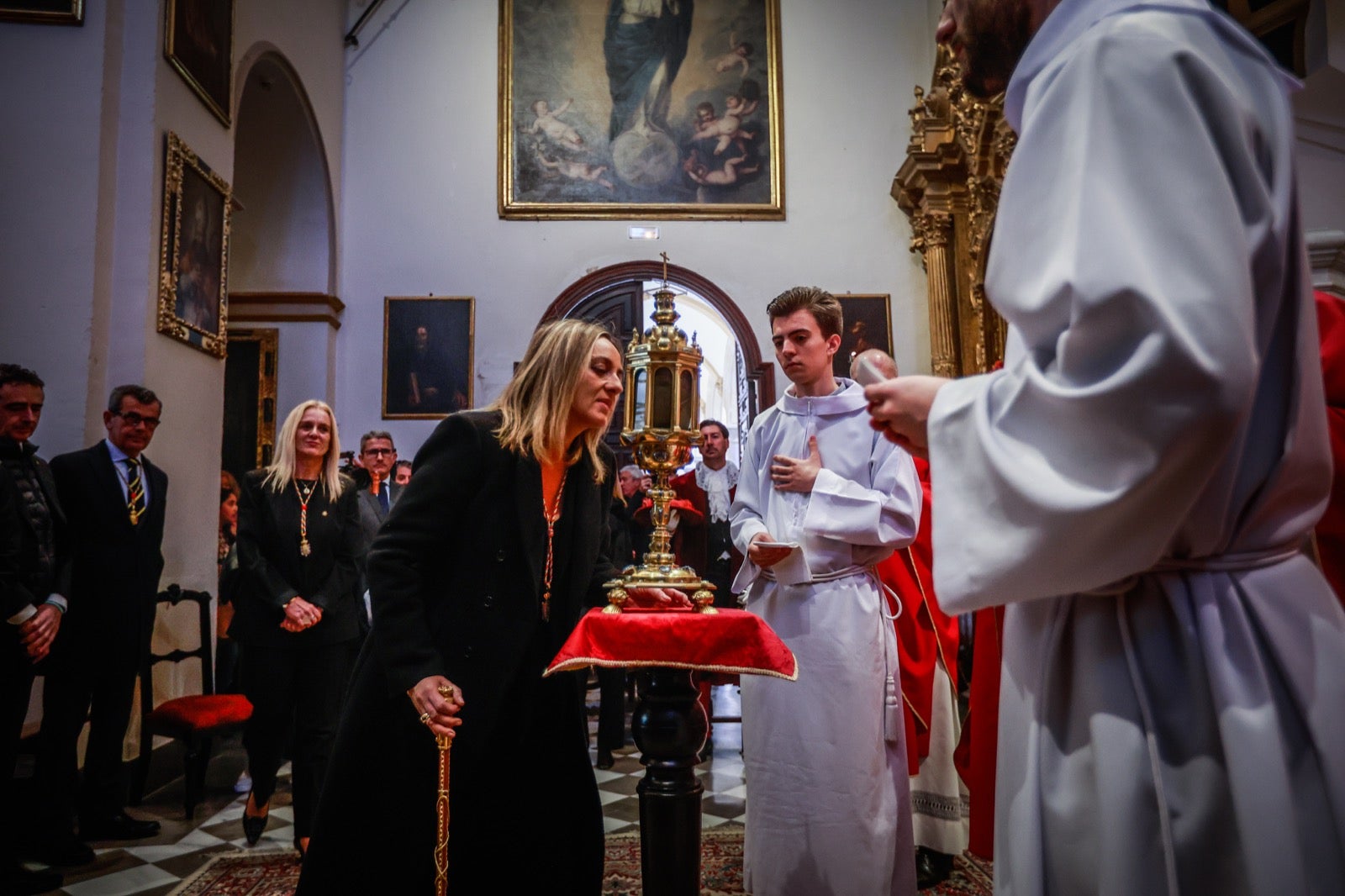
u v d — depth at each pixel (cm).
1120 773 81
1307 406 83
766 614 252
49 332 511
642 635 181
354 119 1043
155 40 566
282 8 858
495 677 189
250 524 379
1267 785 74
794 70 1084
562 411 200
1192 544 82
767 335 1034
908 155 970
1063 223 78
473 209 1040
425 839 183
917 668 296
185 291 602
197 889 327
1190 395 68
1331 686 79
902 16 1093
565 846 202
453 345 1012
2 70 529
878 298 1041
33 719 453
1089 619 87
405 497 194
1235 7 358
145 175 557
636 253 1043
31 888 326
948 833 305
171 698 566
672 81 1072
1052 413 77
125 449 426
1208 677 79
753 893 243
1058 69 88
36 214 518
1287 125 85
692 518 585
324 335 972
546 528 204
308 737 362
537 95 1058
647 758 195
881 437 260
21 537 354
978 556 83
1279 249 79
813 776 235
